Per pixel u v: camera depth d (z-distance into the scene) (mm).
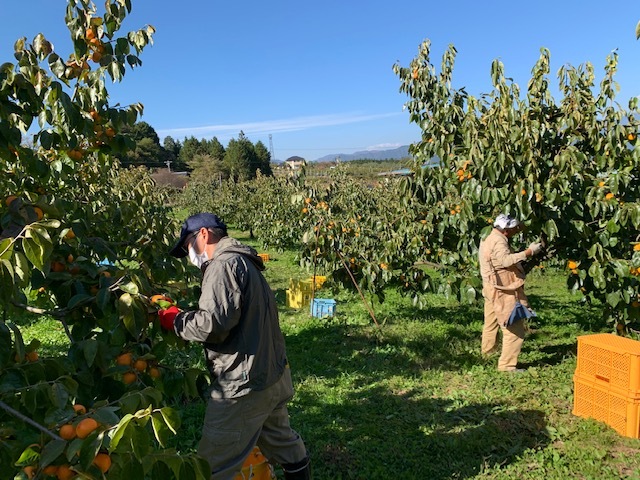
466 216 5477
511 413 4207
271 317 2561
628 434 3766
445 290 6109
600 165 5258
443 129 5781
